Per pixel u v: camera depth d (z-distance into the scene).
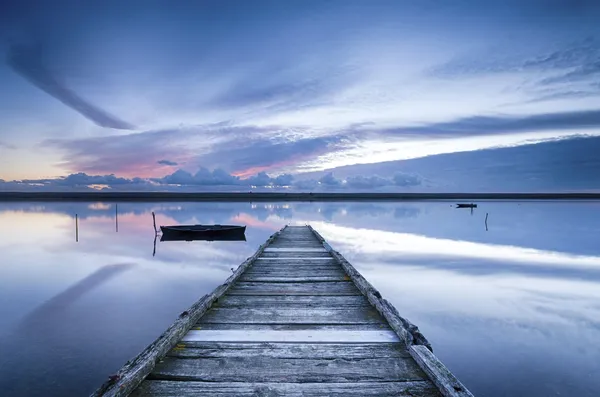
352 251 14.56
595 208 61.28
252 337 3.73
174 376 2.92
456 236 20.09
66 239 18.41
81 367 4.58
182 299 7.68
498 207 65.25
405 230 23.52
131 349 5.11
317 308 4.75
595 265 11.77
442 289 8.67
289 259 8.49
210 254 13.87
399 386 2.80
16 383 4.19
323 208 58.66
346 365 3.14
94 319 6.36
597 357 5.06
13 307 7.09
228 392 2.70
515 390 4.22
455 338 5.70
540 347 5.38
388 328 4.03
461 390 2.57
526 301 7.66
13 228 24.11
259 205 70.31
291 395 2.67
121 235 20.47
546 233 21.67
